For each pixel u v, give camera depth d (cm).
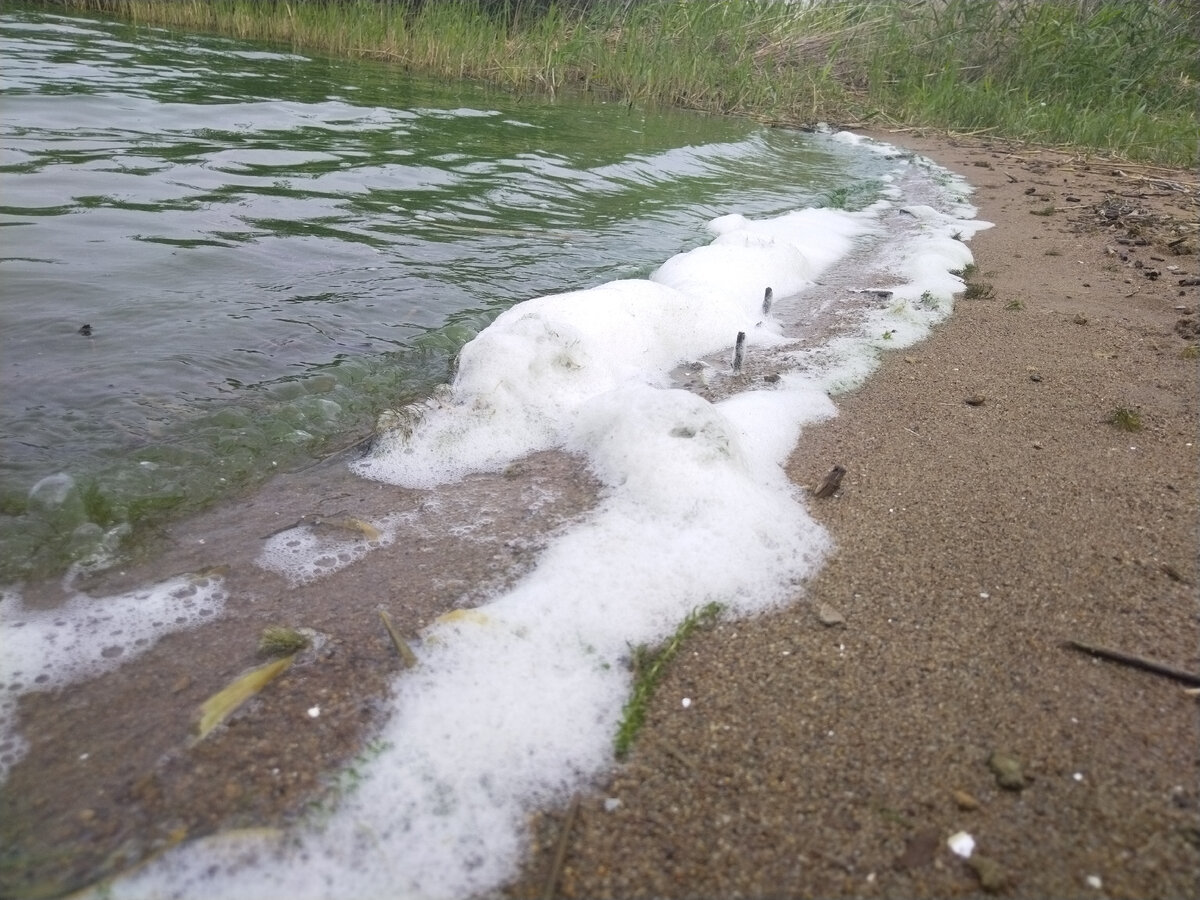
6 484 236
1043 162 847
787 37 1181
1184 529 233
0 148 539
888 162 838
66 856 138
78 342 318
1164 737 163
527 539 228
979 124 1034
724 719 170
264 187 527
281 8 1173
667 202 607
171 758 157
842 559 220
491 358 305
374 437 277
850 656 186
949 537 229
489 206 550
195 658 183
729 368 344
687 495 236
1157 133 914
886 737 165
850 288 453
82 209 453
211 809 147
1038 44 1075
